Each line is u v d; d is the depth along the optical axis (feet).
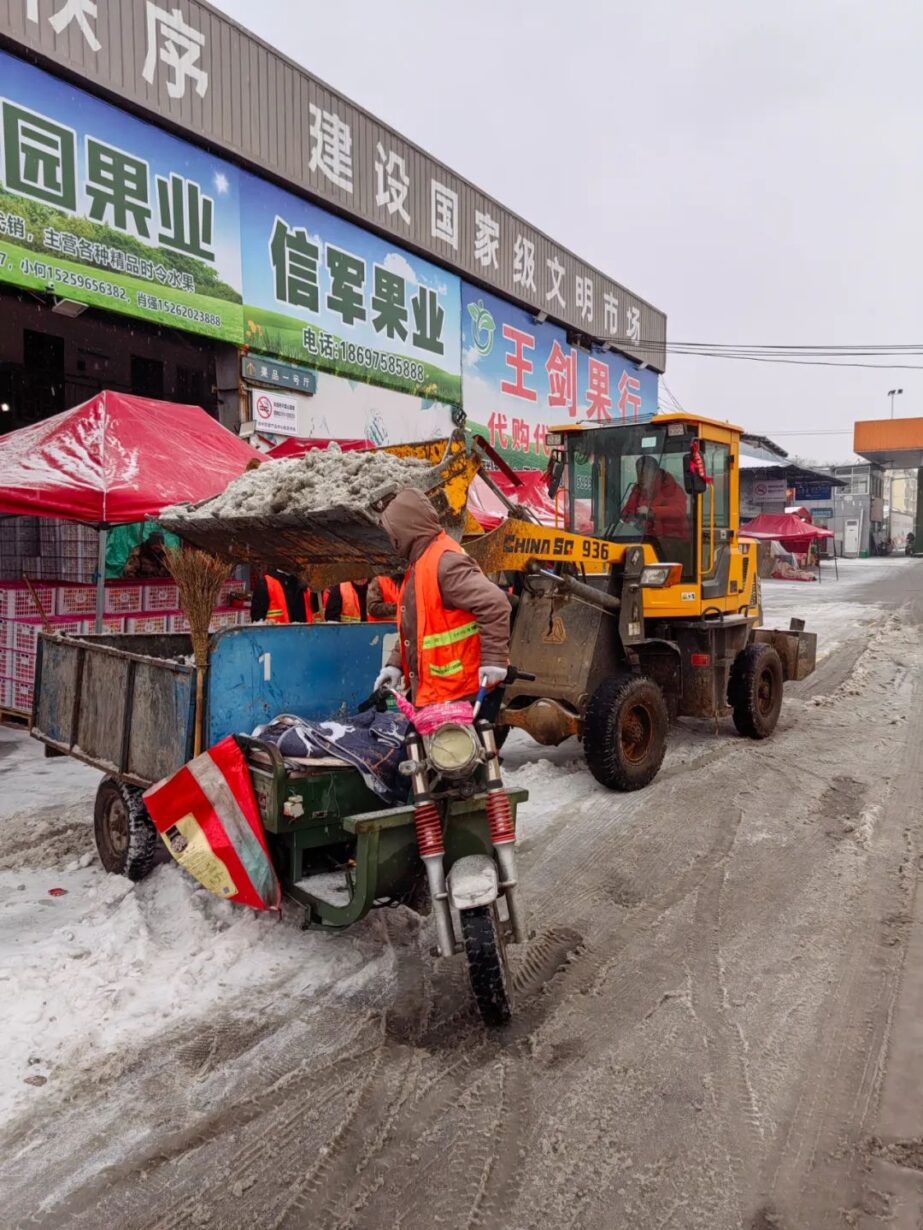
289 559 15.43
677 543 23.49
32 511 21.97
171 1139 8.55
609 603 20.53
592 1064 9.91
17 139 28.22
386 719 13.46
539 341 60.44
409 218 45.98
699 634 23.82
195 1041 10.16
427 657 10.71
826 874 15.57
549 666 20.86
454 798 10.88
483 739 10.69
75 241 30.12
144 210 32.40
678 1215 7.68
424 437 48.73
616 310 70.59
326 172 40.32
